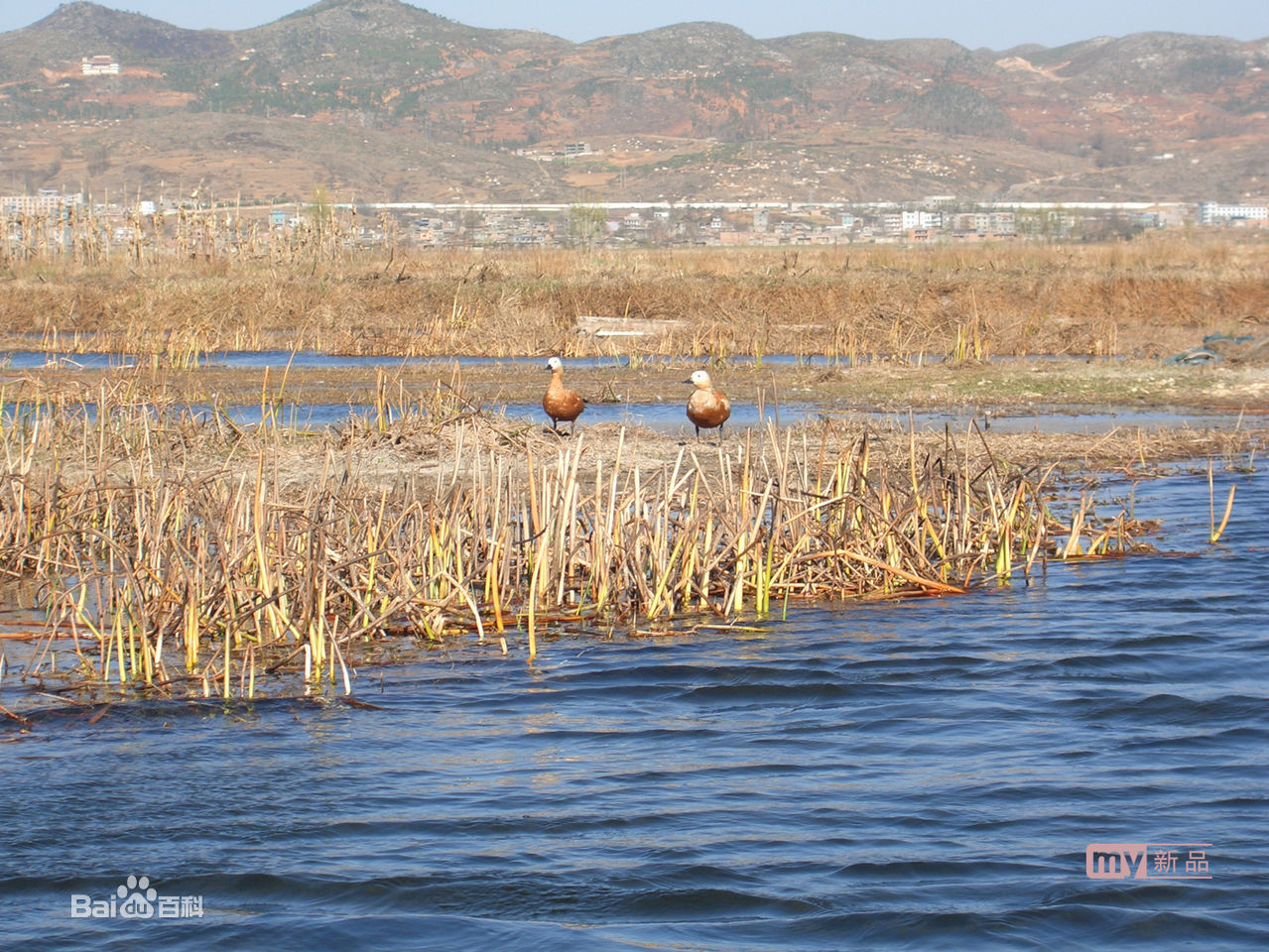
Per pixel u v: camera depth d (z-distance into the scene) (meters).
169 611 12.98
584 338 45.72
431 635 13.77
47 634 13.54
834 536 15.91
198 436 24.27
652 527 15.74
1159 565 16.94
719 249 82.94
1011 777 9.45
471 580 14.82
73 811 8.95
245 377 37.69
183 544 13.77
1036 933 7.07
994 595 15.57
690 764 9.84
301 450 23.67
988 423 26.50
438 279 54.28
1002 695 11.52
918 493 16.77
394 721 10.98
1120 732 10.47
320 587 12.49
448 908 7.46
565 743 10.38
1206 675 12.04
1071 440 27.02
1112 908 7.30
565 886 7.73
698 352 43.84
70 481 19.38
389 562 14.60
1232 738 10.27
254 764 9.90
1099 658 12.61
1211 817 8.63
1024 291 51.88
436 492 15.71
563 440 24.80
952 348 44.44
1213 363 39.56
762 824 8.61
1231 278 52.97
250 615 12.97
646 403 33.81
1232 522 19.67
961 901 7.44
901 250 71.31
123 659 12.02
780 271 55.97
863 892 7.59
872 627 14.07
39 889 7.81
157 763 9.92
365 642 13.70
